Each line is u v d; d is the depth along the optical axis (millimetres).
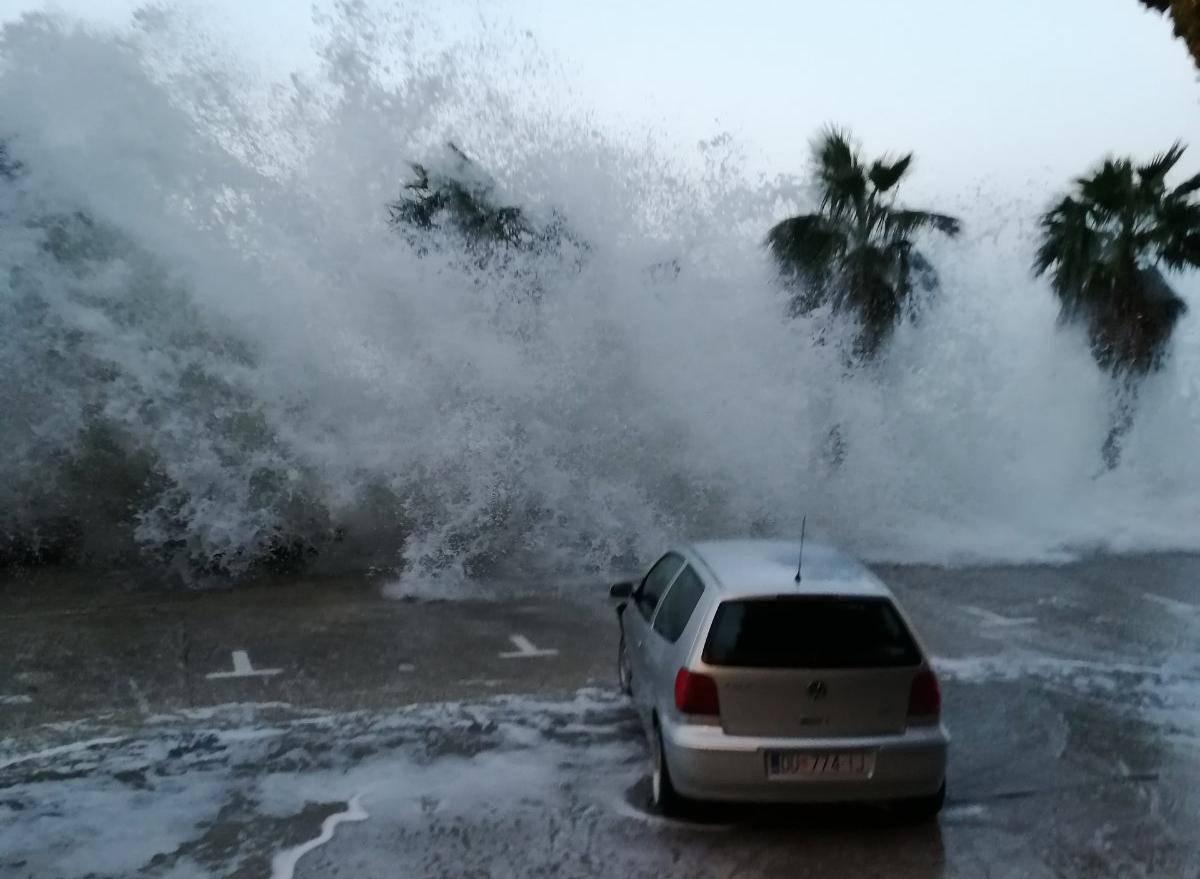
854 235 18859
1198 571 12047
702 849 4902
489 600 10148
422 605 9938
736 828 5137
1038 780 5840
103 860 4738
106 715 6766
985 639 8922
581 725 6617
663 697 5246
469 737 6387
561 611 9750
